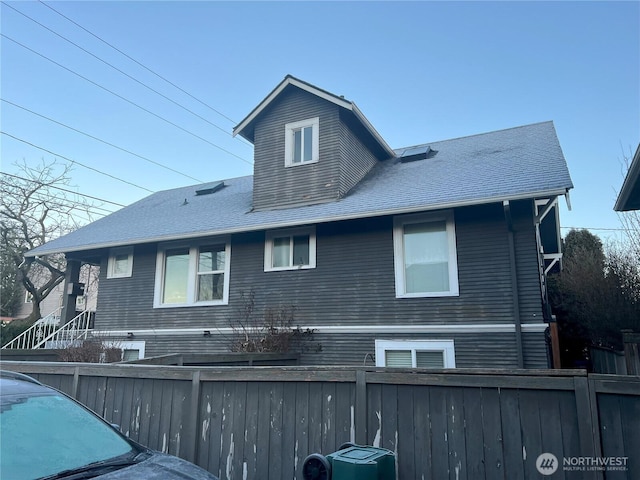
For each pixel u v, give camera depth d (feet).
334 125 36.88
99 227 46.65
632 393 10.53
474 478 11.71
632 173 21.50
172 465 10.04
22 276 76.02
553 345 36.06
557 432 11.16
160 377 16.24
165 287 39.81
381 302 31.07
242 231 34.06
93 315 49.29
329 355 31.91
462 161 37.42
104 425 11.27
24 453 9.32
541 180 27.04
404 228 31.55
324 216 31.32
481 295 28.37
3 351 31.22
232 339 35.35
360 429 13.03
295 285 34.14
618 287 42.88
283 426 14.07
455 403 12.26
